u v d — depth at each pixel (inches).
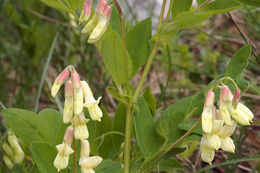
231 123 8.7
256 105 14.3
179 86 16.4
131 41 11.3
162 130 11.3
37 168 9.6
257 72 15.9
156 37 10.6
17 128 10.2
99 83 15.5
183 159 12.6
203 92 10.4
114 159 12.1
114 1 9.6
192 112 10.9
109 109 14.9
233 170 11.2
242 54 10.3
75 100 8.6
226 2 10.5
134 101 10.4
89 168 8.8
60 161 8.6
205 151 9.0
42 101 16.1
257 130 13.7
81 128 8.7
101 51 10.3
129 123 10.4
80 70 16.2
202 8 10.8
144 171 11.0
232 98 8.8
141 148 11.0
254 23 14.8
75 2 9.9
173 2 10.8
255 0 10.2
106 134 11.4
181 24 10.1
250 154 12.6
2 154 10.8
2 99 14.2
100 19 9.2
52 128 10.5
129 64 10.3
